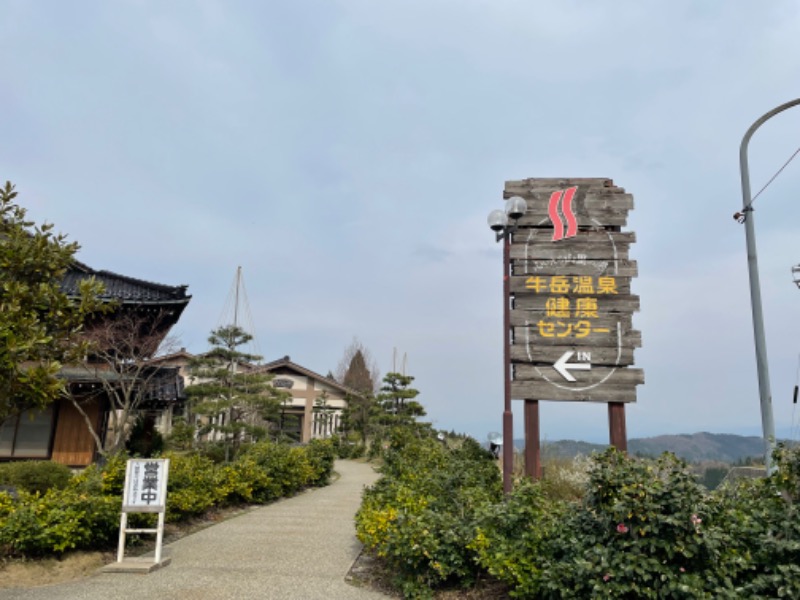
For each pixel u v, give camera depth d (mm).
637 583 4273
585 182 10250
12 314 4973
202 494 9727
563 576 4656
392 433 19547
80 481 8398
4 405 5098
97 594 5570
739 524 4680
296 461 14719
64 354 5652
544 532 5270
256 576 6328
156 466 6965
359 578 6367
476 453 13891
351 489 15922
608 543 4574
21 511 6617
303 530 9133
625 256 9898
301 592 5762
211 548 7742
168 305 15648
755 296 8492
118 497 7633
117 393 15492
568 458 12883
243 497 11867
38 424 14992
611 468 4879
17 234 5594
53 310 5469
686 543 4238
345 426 36094
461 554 5605
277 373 37781
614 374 9477
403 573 5883
